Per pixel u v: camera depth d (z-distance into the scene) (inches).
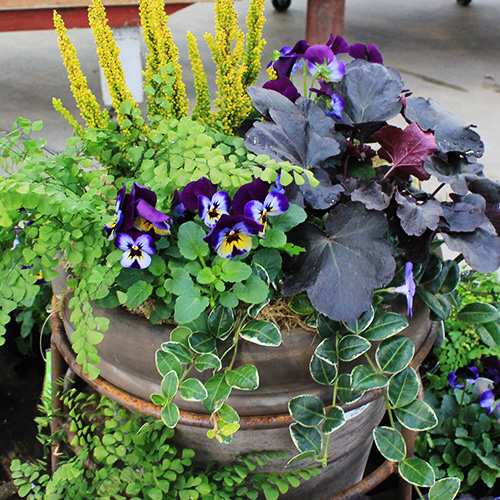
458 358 74.0
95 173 46.1
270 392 43.3
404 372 45.0
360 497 53.3
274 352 41.9
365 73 54.2
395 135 46.4
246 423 43.3
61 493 50.8
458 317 53.0
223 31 59.3
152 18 57.2
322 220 48.5
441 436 72.2
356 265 42.4
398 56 199.3
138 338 42.6
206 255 41.7
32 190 39.6
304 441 43.9
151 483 47.7
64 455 54.9
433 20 237.5
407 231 43.2
